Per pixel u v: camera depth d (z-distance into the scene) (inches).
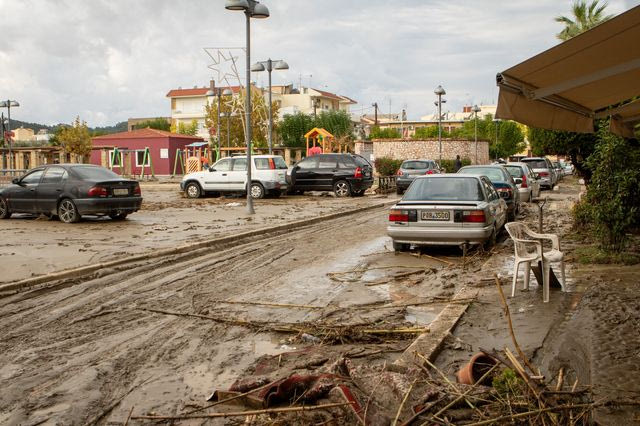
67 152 1861.5
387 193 1266.0
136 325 283.6
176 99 4008.4
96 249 485.1
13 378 217.3
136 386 209.8
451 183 490.9
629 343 234.1
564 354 229.9
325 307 313.3
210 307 315.3
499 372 196.4
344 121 3043.8
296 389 192.2
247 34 786.2
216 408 189.8
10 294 342.0
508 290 342.0
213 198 1107.9
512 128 2869.1
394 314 297.3
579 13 1098.1
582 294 323.3
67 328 278.7
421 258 459.5
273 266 435.2
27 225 661.9
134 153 2277.3
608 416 168.6
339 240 569.9
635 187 406.9
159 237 560.7
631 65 197.0
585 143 758.5
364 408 175.0
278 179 1087.6
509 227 327.6
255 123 2276.1
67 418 184.5
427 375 202.5
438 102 1583.4
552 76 208.2
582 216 565.0
